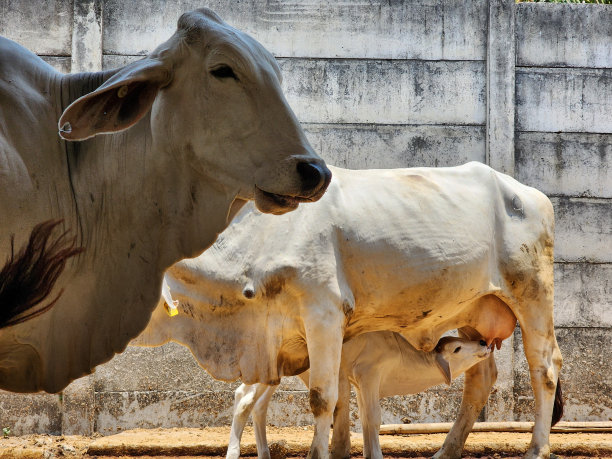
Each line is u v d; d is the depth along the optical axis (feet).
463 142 31.58
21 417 29.35
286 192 10.71
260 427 22.41
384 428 28.37
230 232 19.54
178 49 11.14
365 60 31.50
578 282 31.42
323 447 18.69
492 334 22.89
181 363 30.07
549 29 32.22
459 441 23.67
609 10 32.42
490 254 21.95
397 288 20.35
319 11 31.50
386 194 20.84
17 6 30.94
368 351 22.16
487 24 31.86
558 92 32.09
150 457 24.88
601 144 32.04
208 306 19.35
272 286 19.26
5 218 10.59
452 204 21.42
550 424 22.47
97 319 11.53
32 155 11.02
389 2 31.68
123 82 10.37
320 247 19.53
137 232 11.54
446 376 22.61
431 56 31.65
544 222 23.07
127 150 11.55
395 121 31.45
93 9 31.07
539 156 31.86
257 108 10.97
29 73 11.42
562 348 31.14
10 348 11.16
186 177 11.32
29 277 10.87
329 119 31.27
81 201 11.50
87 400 29.30
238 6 31.40
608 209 31.76
